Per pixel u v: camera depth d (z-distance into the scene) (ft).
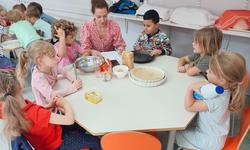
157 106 5.10
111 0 11.27
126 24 11.79
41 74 5.61
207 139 5.05
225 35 9.52
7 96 4.01
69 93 5.50
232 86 4.70
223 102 4.71
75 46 7.85
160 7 10.05
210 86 4.70
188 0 9.89
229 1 9.09
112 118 4.73
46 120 4.49
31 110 4.45
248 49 9.37
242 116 5.71
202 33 6.23
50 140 4.90
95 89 5.68
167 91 5.64
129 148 4.26
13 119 3.98
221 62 4.51
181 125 4.58
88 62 6.62
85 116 4.78
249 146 7.02
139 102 5.22
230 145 5.26
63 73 6.27
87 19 12.55
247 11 8.50
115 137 4.09
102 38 8.36
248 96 9.70
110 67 6.30
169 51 8.05
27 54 5.54
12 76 4.26
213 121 4.92
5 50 9.85
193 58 6.87
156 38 8.22
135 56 7.25
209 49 6.17
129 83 5.97
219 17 9.06
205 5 9.63
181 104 5.17
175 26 9.82
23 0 14.32
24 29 9.78
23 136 4.21
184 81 6.07
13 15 11.13
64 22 7.32
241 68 4.52
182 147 5.32
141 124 4.58
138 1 10.91
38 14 11.14
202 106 4.78
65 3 12.94
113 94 5.49
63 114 4.90
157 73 6.27
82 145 5.05
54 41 7.64
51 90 5.48
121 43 8.55
